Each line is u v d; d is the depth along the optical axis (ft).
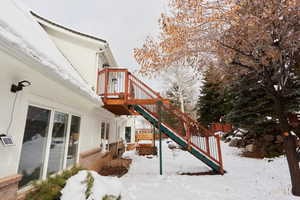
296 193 11.26
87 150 17.78
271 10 9.02
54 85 9.78
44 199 7.25
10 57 6.02
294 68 12.59
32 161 9.01
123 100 19.38
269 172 17.85
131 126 62.03
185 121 21.11
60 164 12.16
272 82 12.71
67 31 22.77
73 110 14.33
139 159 29.43
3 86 6.95
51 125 10.89
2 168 6.79
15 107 7.63
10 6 11.59
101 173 19.56
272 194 11.91
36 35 12.70
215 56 12.44
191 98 66.80
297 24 9.86
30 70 7.50
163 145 53.26
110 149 29.76
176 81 58.23
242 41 10.93
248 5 9.42
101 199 7.34
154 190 13.47
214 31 11.02
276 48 10.20
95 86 21.94
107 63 28.91
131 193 12.80
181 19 11.43
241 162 23.99
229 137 41.88
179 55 12.48
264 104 25.63
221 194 12.49
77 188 7.58
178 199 11.66
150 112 22.06
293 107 22.72
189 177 17.38
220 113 50.01
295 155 11.78
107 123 28.19
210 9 10.59
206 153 19.58
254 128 26.45
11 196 7.03
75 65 22.67
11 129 7.34
